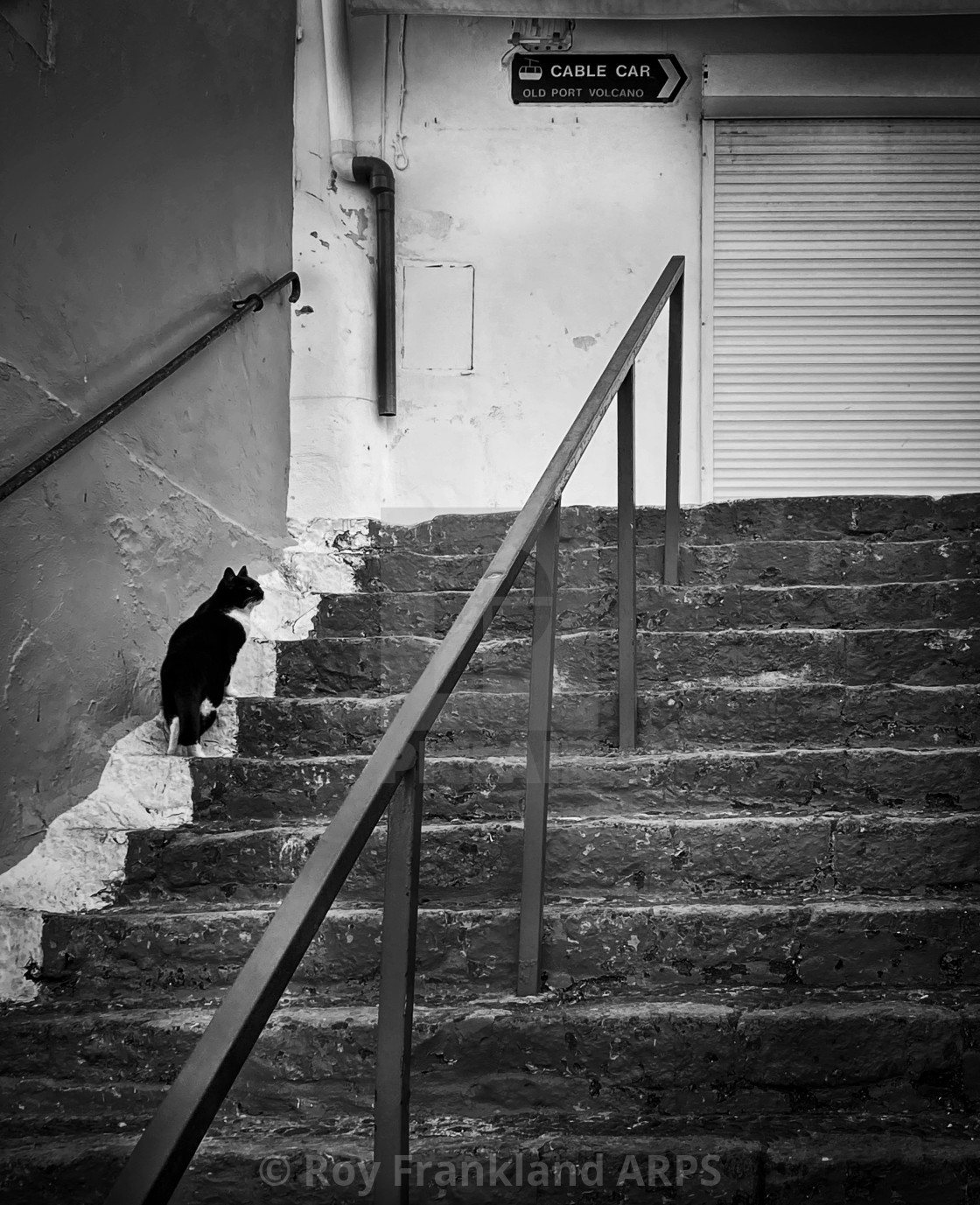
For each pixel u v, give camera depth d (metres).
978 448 5.38
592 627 3.40
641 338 2.90
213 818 2.80
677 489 3.49
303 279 4.80
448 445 5.36
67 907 2.54
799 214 5.45
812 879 2.39
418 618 3.63
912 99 5.31
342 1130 1.97
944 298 5.42
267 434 4.40
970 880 2.38
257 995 1.17
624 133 5.46
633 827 2.44
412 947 1.54
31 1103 2.05
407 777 1.52
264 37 4.54
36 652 2.70
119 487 3.14
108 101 3.15
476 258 5.41
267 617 3.63
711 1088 2.00
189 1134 1.05
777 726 2.84
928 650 3.02
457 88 5.46
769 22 5.43
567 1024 2.02
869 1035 1.99
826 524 3.72
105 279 3.11
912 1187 1.77
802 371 5.43
